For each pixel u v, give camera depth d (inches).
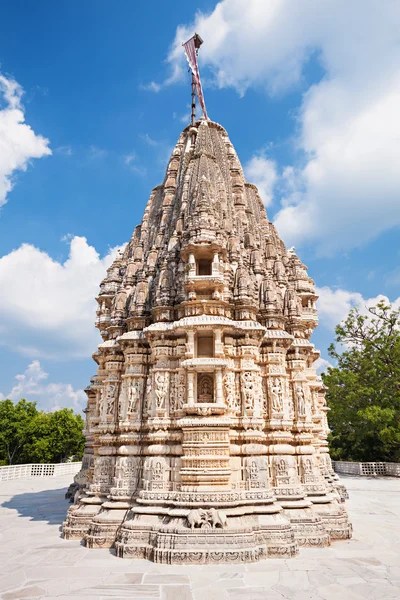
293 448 704.4
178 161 1023.6
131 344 748.6
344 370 1937.7
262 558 529.7
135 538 565.9
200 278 703.7
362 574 470.9
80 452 2485.2
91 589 425.4
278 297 802.8
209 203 781.3
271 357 739.4
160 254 868.0
